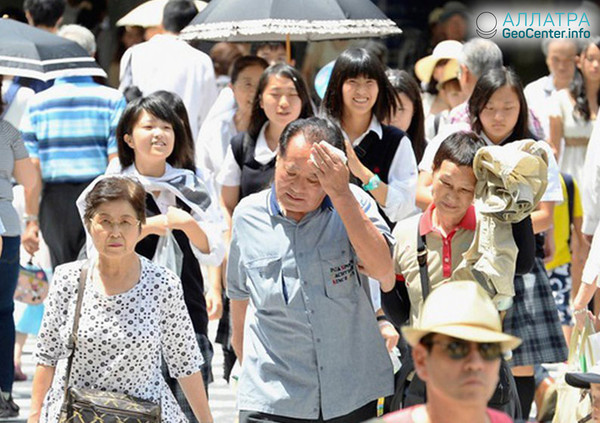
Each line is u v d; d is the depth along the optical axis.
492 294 14.98
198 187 17.66
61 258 23.58
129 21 32.78
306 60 36.03
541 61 39.12
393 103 18.97
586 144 27.03
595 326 17.12
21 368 25.52
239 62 22.58
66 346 14.12
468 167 14.70
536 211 17.95
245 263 14.12
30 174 21.91
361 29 21.62
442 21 35.34
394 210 18.44
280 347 13.95
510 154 14.64
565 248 23.20
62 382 14.20
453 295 9.85
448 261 14.95
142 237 16.97
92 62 23.20
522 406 17.62
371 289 14.80
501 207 14.65
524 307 17.14
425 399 14.30
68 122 23.28
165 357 14.72
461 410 9.81
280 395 13.89
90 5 37.75
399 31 22.00
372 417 14.25
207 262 17.38
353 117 18.86
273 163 19.50
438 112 27.41
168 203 17.56
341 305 13.96
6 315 21.48
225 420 22.27
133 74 27.19
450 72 26.47
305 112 19.58
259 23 21.38
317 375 13.88
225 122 22.81
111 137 23.33
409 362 14.52
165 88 26.84
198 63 27.05
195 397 14.84
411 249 15.10
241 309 14.77
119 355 14.10
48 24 28.25
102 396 13.83
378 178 18.28
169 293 14.41
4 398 21.42
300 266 13.88
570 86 26.89
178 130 17.92
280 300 13.89
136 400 13.92
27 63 22.25
